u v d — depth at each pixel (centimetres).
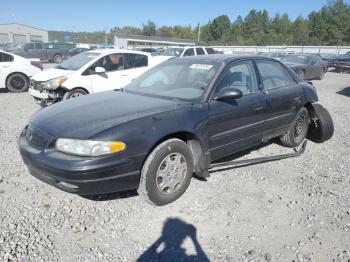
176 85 411
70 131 305
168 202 343
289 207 345
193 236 294
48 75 776
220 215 327
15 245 274
